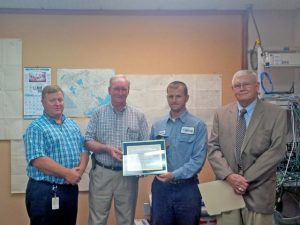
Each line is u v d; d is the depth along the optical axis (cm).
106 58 358
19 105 351
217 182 249
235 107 254
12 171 353
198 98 365
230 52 368
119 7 351
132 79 360
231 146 246
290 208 342
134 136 285
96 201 282
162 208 265
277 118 238
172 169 265
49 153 246
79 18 355
